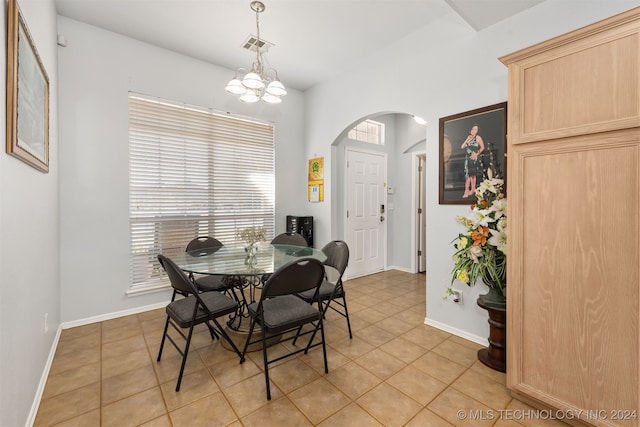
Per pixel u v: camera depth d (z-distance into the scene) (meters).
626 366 1.27
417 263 4.62
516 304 1.60
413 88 2.78
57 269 2.39
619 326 1.29
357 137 4.39
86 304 2.66
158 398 1.65
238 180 3.63
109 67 2.74
